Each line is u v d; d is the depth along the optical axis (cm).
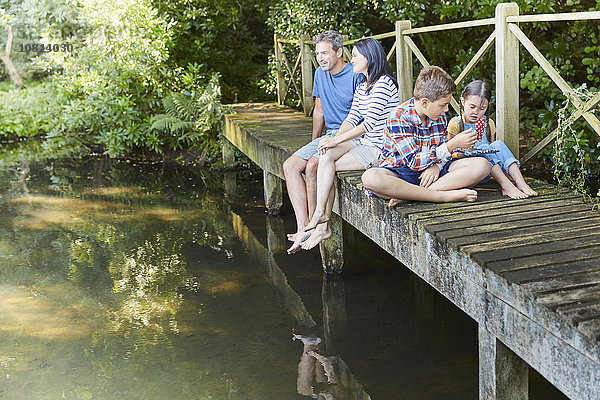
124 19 959
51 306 441
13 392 333
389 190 346
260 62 1223
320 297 450
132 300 449
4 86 1212
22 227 620
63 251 552
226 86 1115
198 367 356
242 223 626
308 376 345
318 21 823
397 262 512
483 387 278
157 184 793
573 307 222
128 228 613
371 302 439
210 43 1094
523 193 357
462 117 381
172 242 571
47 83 1162
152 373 351
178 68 979
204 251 547
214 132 906
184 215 656
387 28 945
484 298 268
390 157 357
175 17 1046
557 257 266
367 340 385
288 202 696
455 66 764
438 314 418
